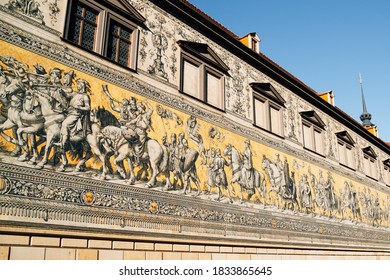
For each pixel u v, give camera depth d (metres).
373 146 30.83
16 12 10.43
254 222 16.28
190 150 14.21
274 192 18.05
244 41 19.95
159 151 13.01
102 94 11.81
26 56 10.32
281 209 18.19
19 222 9.17
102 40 12.48
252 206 16.42
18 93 9.89
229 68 17.44
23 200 9.37
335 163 24.31
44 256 9.49
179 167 13.58
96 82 11.77
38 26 10.82
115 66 12.51
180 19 15.59
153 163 12.70
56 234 9.76
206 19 16.31
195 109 15.02
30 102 10.06
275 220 17.56
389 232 28.92
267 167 18.06
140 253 11.59
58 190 10.06
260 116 19.03
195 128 14.73
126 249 11.27
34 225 9.41
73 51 11.45
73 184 10.41
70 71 11.19
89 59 11.81
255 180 17.05
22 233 9.19
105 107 11.78
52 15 11.27
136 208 11.78
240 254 15.10
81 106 11.15
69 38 11.73
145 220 11.95
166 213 12.66
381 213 28.58
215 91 16.62
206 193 14.38
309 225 19.91
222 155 15.63
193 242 13.27
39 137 10.00
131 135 12.25
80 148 10.80
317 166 22.25
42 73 10.53
